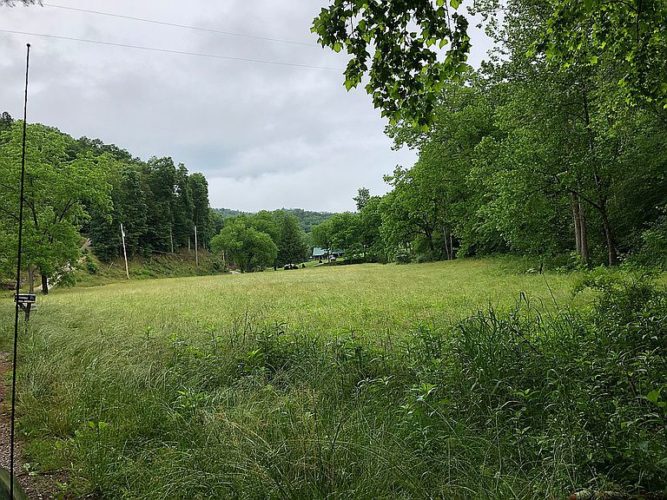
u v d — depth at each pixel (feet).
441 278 73.05
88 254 202.90
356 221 250.37
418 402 12.78
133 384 16.67
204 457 10.77
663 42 21.33
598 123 47.93
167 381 16.89
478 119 105.40
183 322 33.60
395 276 89.15
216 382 17.52
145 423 13.37
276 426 11.94
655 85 22.16
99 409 14.40
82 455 11.51
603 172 57.36
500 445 10.90
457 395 13.53
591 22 21.29
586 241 67.46
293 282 89.92
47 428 13.46
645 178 57.21
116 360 19.47
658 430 10.03
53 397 15.87
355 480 9.71
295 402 14.15
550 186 61.82
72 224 102.73
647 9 18.26
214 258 311.06
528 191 62.49
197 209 325.42
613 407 11.09
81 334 26.89
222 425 12.28
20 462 11.67
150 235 262.06
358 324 30.91
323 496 9.20
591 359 13.57
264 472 9.76
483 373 13.79
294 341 21.76
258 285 85.25
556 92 56.65
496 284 53.36
